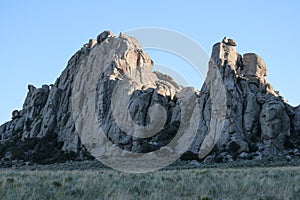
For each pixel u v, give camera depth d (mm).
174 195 20109
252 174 28578
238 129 74750
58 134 98438
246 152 69750
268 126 73625
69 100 104375
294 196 19484
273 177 26688
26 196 18266
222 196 19938
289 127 75938
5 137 109062
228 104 76938
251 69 88000
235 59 87750
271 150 71000
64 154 85562
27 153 89750
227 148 71000
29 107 115125
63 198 18562
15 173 30906
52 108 105125
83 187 20703
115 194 19281
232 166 57688
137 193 20469
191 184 23391
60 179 24672
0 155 94250
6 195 18031
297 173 28719
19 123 112500
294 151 71062
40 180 23703
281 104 76125
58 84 112625
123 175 29703
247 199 19062
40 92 114812
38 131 103625
